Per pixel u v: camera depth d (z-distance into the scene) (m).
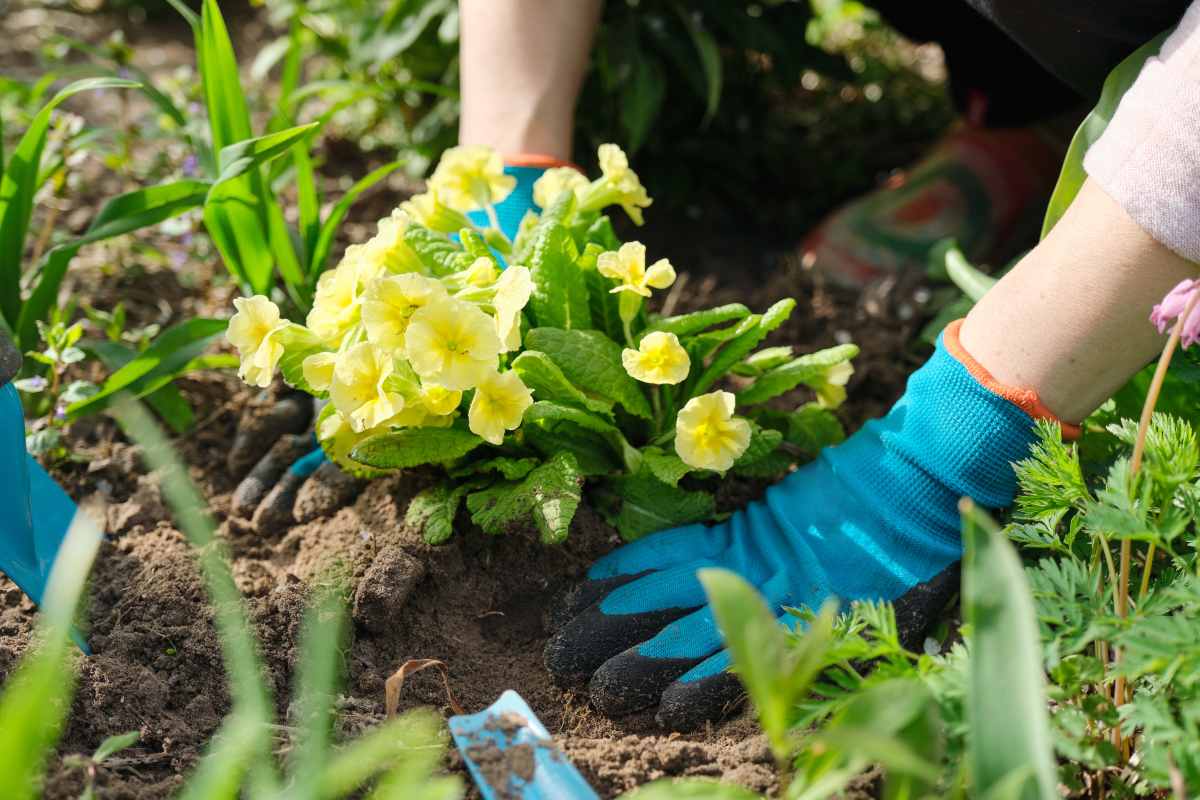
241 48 2.25
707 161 1.96
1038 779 1.34
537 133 1.66
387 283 1.50
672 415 1.59
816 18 2.21
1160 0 1.51
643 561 1.55
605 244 1.61
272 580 1.57
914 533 1.53
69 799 1.42
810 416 1.63
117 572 1.56
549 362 1.53
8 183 1.63
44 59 2.03
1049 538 1.47
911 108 2.09
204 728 1.49
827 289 1.80
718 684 1.50
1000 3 1.55
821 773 1.38
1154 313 1.42
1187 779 1.38
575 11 1.67
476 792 1.45
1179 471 1.42
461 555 1.56
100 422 1.67
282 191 1.90
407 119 1.95
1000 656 1.35
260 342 1.54
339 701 1.49
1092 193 1.47
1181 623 1.39
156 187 1.64
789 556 1.54
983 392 1.51
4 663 1.49
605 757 1.47
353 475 1.60
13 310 1.66
